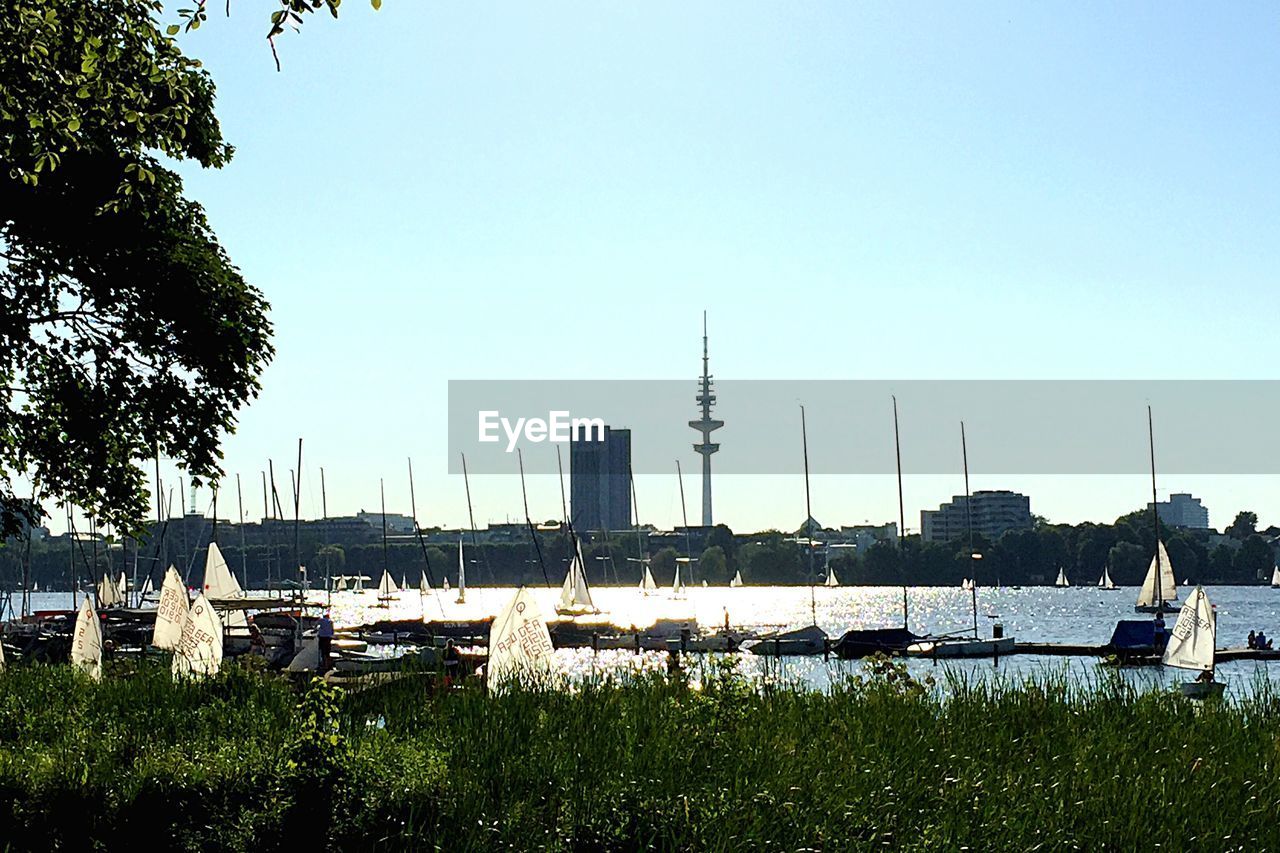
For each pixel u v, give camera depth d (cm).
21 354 2420
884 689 1967
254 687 2150
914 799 1370
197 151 2484
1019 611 16338
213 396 2517
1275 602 19025
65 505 2614
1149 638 6244
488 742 1566
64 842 1319
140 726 1848
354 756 1455
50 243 2334
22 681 2386
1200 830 1298
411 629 6222
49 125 1766
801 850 1228
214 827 1334
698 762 1466
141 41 1822
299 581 8225
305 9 1209
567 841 1280
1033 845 1257
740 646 6869
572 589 9250
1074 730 1730
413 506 11450
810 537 9194
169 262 2430
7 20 1627
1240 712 1917
